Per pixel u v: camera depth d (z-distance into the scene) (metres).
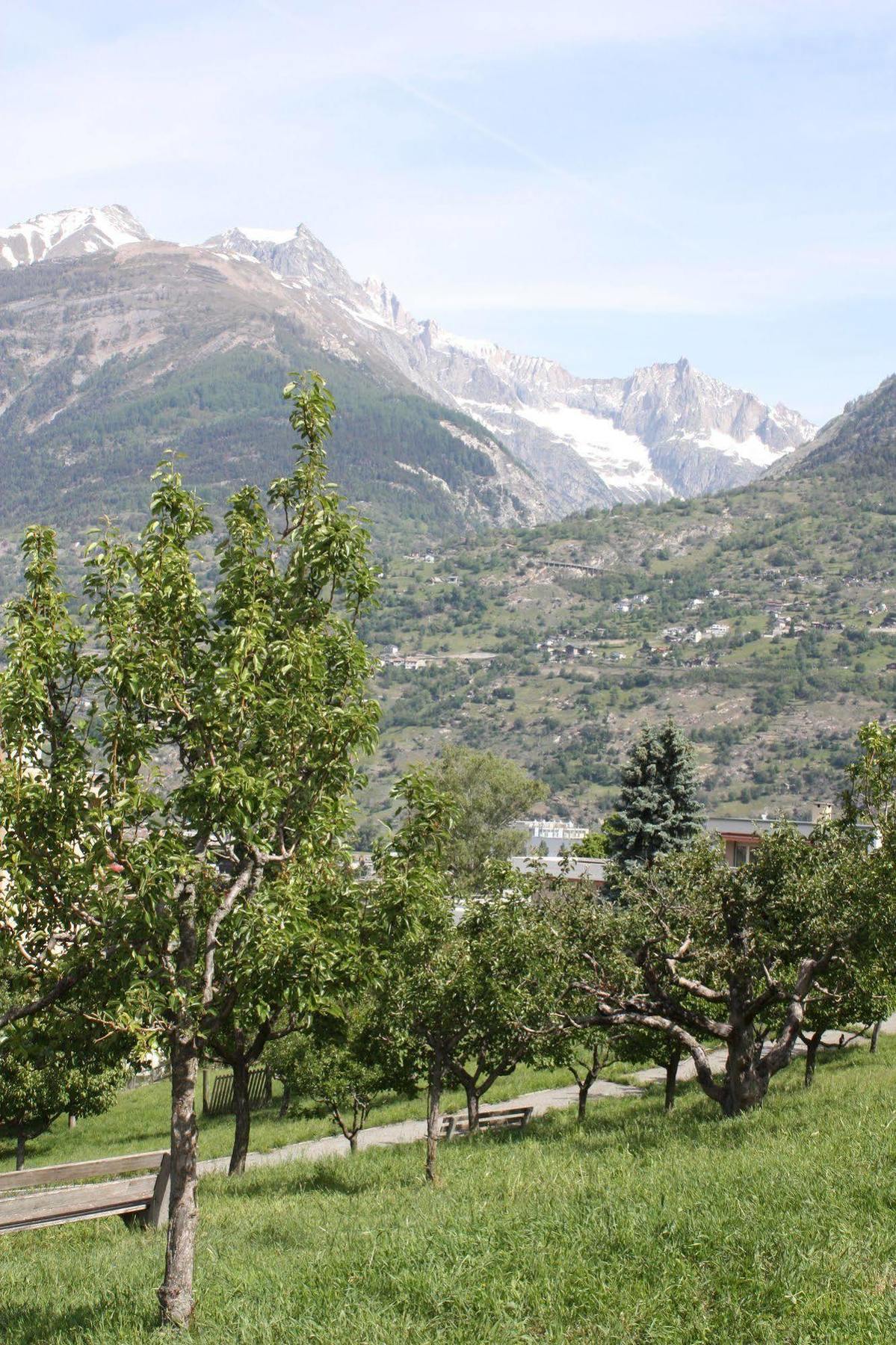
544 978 22.39
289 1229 14.38
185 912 10.48
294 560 11.47
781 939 22.58
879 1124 15.29
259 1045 22.78
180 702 10.66
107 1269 12.98
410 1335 8.61
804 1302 8.38
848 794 22.25
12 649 10.45
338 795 11.47
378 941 11.62
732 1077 22.09
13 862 10.10
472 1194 13.72
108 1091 38.44
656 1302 8.68
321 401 11.84
